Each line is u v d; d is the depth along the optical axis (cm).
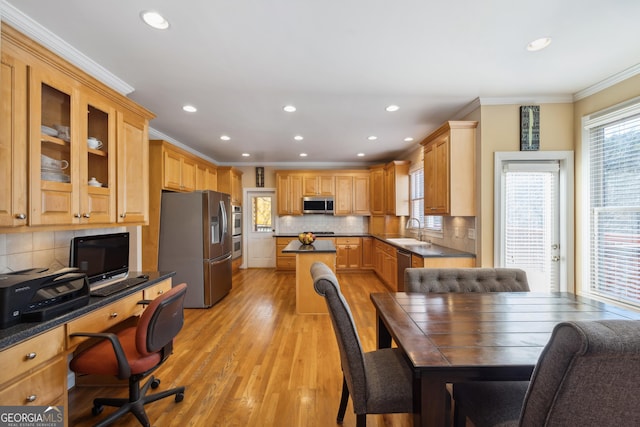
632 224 240
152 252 397
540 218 306
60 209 171
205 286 396
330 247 402
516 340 125
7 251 176
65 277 158
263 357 258
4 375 121
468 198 320
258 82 263
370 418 184
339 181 649
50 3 162
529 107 301
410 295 194
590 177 281
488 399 123
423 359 108
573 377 69
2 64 141
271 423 178
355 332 133
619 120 252
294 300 432
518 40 201
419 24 183
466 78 258
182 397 199
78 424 179
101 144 209
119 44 203
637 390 69
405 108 330
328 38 197
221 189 593
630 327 68
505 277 215
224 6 165
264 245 688
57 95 173
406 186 558
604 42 203
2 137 141
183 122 377
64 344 150
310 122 379
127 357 168
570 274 294
